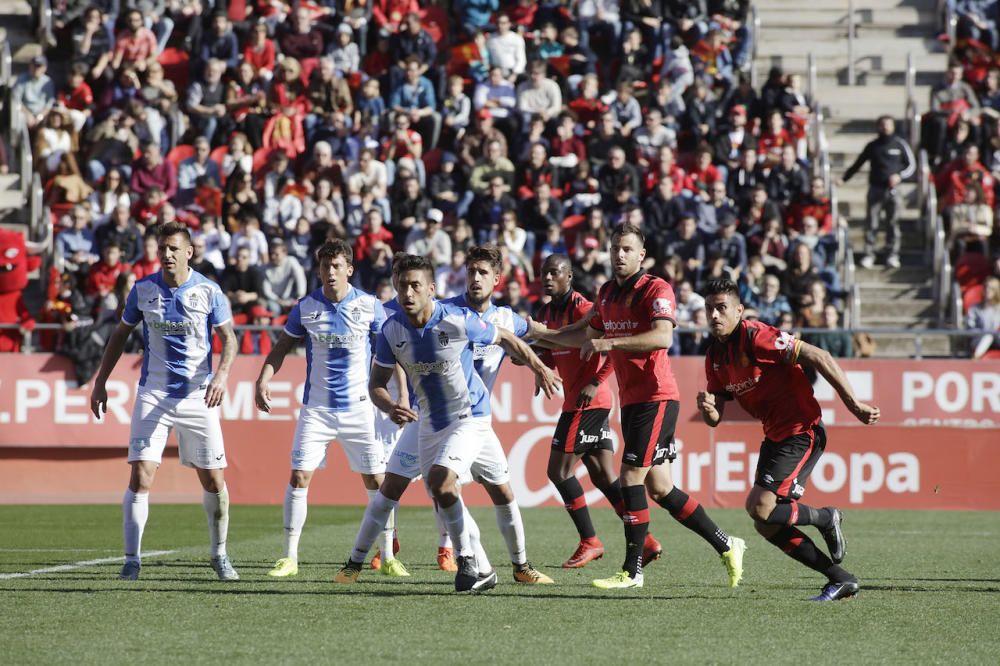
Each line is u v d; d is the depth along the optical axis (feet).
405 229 125.08
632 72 143.54
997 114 143.95
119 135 134.00
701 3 149.89
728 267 119.96
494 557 65.62
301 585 51.93
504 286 114.73
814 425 48.78
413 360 47.34
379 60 146.30
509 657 36.11
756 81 154.81
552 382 47.96
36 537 75.82
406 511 97.91
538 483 100.63
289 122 137.18
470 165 130.93
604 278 115.55
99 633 39.68
